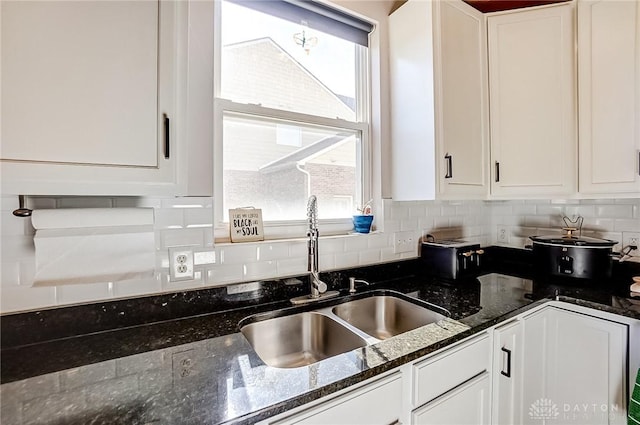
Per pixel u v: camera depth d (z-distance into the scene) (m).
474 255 1.71
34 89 0.71
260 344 1.19
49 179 0.73
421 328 1.08
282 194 1.51
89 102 0.77
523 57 1.66
